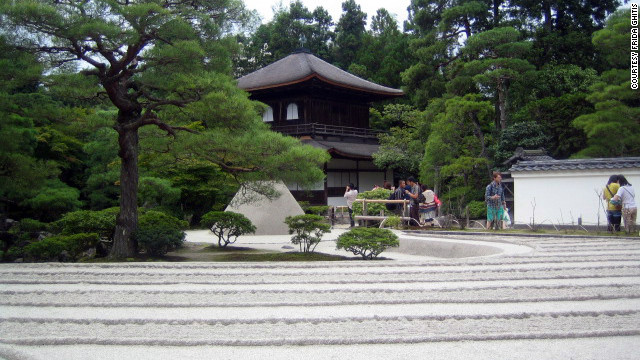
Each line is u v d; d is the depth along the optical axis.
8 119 12.80
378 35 56.50
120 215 11.95
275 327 4.93
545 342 4.44
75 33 9.75
